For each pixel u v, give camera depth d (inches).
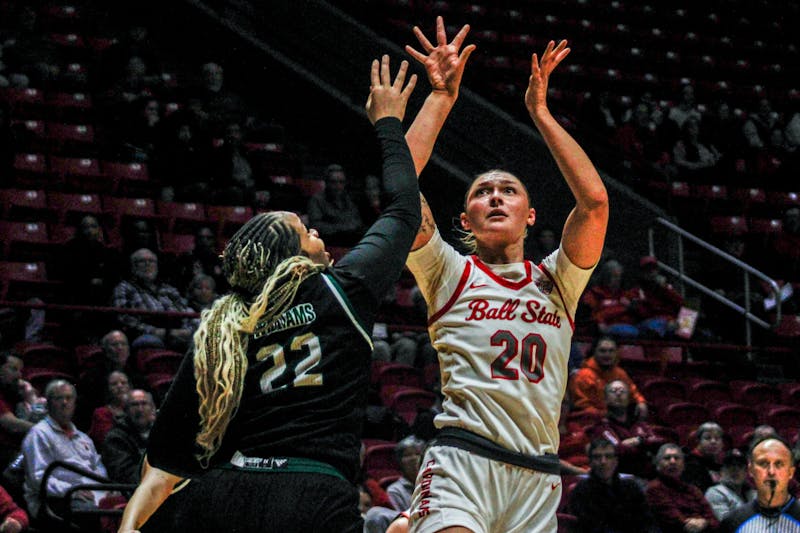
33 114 625.0
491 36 819.4
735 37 929.5
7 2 701.3
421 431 348.2
